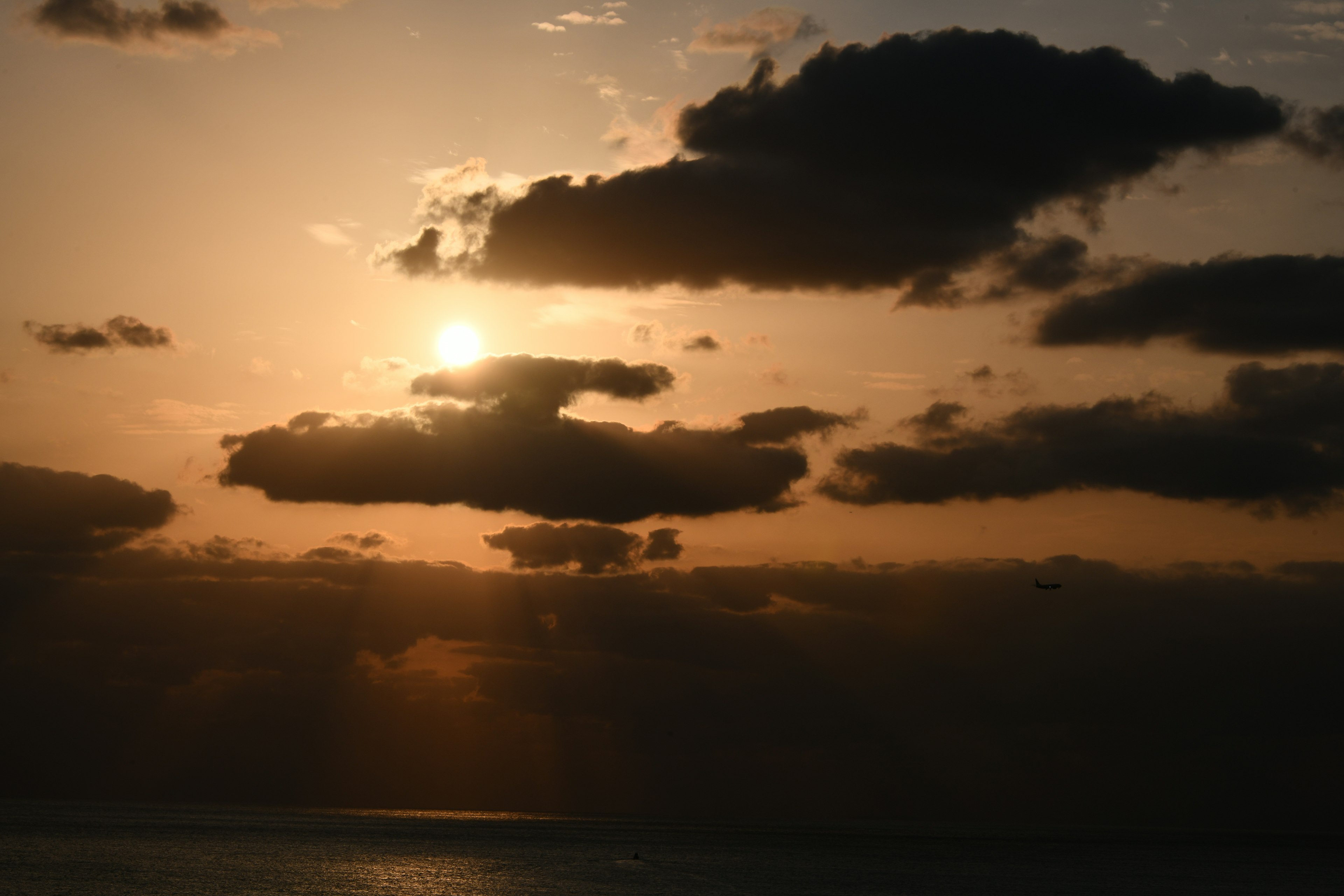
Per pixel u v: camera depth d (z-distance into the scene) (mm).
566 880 120312
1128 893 121875
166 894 99062
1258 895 122875
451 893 105062
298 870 124188
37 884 103938
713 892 110312
